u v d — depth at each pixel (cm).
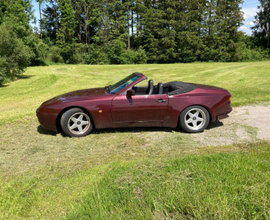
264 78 1329
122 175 293
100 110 466
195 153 383
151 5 5944
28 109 792
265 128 494
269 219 203
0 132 526
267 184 253
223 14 5269
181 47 5309
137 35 6025
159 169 303
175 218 217
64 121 470
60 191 279
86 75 2050
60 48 5019
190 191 246
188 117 496
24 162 375
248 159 318
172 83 571
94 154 400
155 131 509
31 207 248
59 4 5088
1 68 1644
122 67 3058
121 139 467
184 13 5331
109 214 224
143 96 474
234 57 5231
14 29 3303
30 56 1980
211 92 490
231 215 211
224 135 470
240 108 678
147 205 232
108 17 5438
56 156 396
